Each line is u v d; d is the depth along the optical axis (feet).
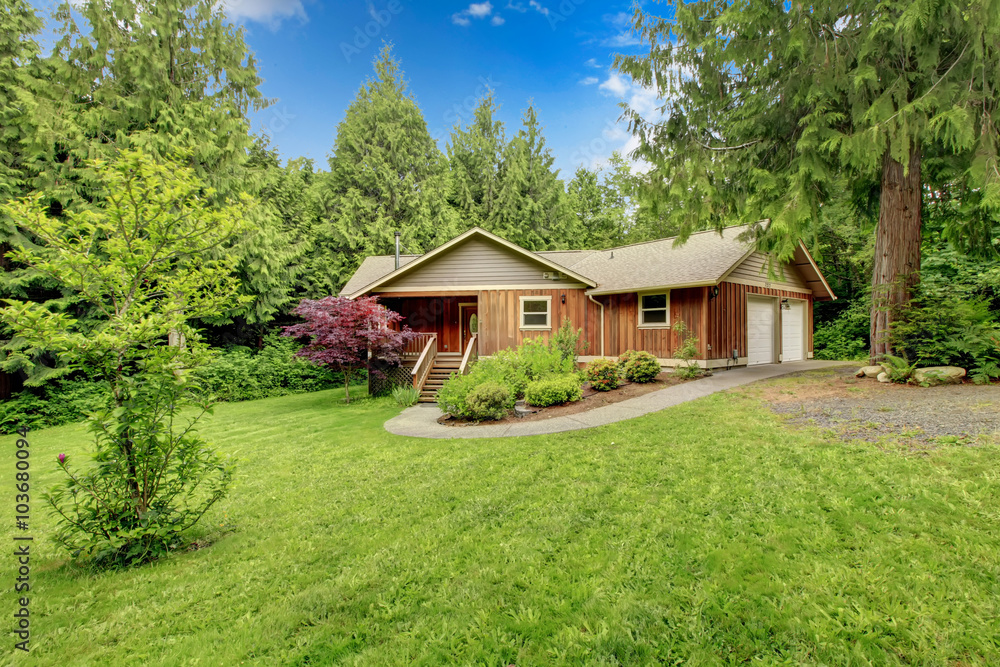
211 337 61.21
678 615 8.52
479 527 12.89
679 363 38.88
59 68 42.01
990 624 7.57
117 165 12.20
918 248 26.94
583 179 114.21
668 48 27.30
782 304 47.21
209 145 47.57
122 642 8.84
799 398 24.22
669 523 12.02
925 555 9.47
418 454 21.53
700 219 28.58
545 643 8.11
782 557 9.98
